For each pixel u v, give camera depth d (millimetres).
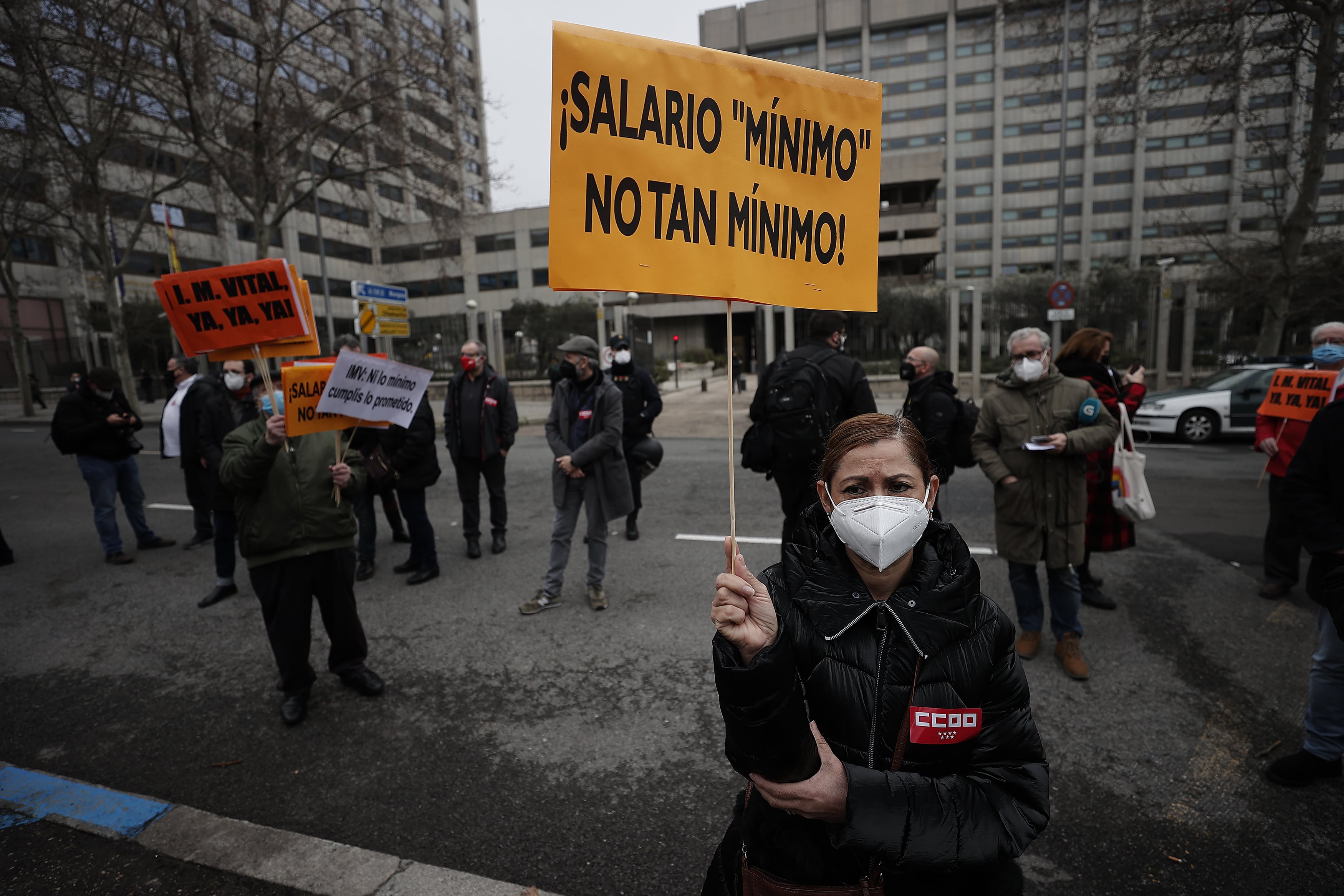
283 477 3002
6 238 21344
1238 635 3707
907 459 1267
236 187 16125
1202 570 4805
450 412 5445
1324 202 33906
